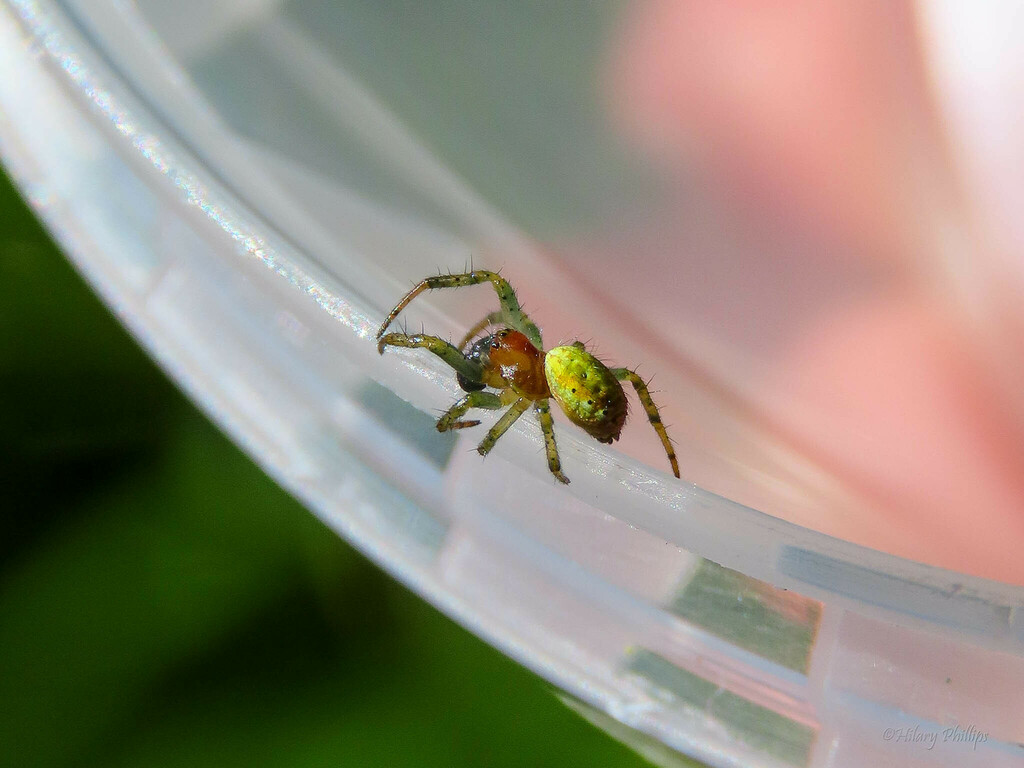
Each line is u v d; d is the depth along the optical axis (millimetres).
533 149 49
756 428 50
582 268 50
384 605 48
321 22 46
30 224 50
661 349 50
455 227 47
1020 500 50
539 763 45
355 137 45
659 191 51
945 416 50
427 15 48
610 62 51
